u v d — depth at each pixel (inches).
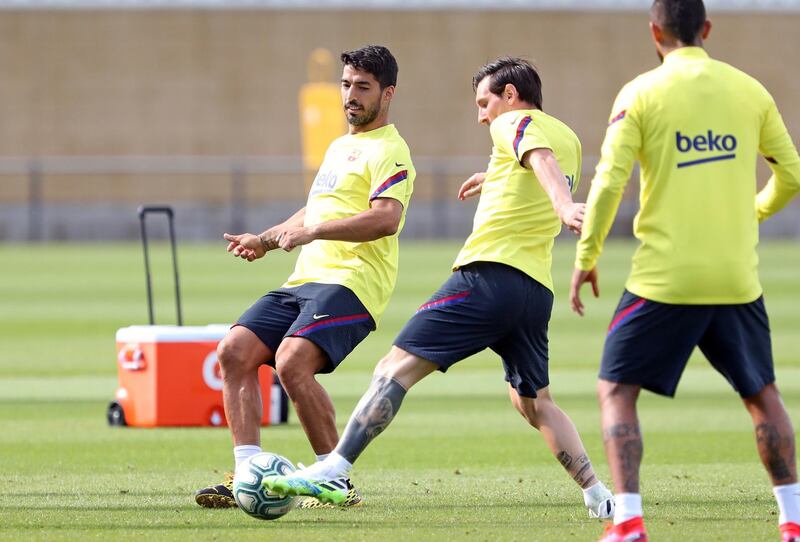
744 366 723.4
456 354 818.2
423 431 1355.8
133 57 5959.6
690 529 812.0
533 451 1218.0
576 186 865.5
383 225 880.9
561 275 3631.9
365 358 2062.0
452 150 6043.3
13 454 1185.4
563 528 821.2
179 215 5846.5
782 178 745.0
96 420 1425.9
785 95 6136.8
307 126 5644.7
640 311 714.2
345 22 6008.9
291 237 863.7
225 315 2608.3
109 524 833.5
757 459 1162.0
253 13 5984.3
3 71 5895.7
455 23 6048.2
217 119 5984.3
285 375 886.4
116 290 3203.7
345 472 804.6
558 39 6082.7
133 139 5959.6
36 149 5910.4
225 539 783.7
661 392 723.4
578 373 1884.8
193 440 1272.1
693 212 707.4
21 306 2837.1
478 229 834.8
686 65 719.1
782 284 3390.7
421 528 821.2
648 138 712.4
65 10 5930.1
